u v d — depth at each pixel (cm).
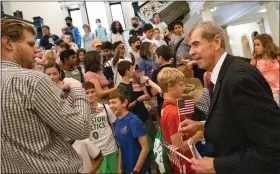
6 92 94
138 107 264
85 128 103
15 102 94
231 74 118
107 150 188
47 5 1213
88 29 834
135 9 1030
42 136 97
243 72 116
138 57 414
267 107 109
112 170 161
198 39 129
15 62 105
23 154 94
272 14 892
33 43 111
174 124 172
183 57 340
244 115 111
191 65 262
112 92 210
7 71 98
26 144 94
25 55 107
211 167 119
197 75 270
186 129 151
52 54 301
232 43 1436
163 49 289
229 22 1221
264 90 115
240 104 111
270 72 320
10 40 104
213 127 126
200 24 132
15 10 1132
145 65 347
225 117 120
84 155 128
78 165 104
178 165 159
